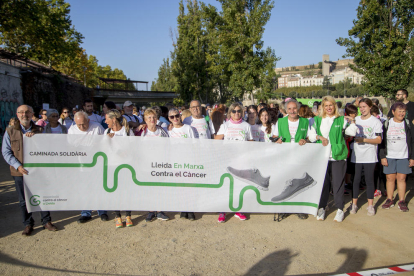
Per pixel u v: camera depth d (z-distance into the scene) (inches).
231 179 175.6
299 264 131.4
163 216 183.5
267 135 208.7
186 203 175.2
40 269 126.8
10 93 628.7
